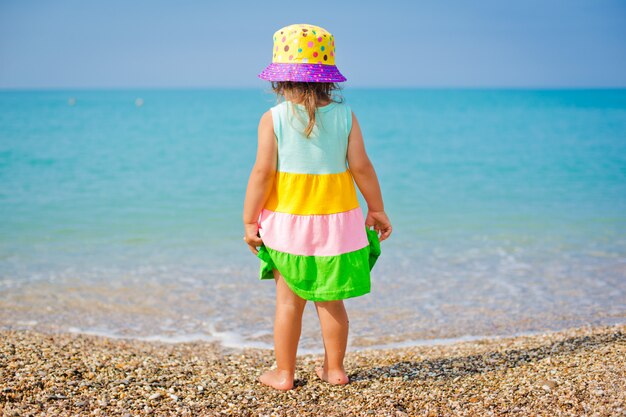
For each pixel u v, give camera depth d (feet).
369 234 10.87
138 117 158.40
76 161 64.64
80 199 42.73
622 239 29.81
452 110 192.54
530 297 21.02
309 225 10.03
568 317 18.84
